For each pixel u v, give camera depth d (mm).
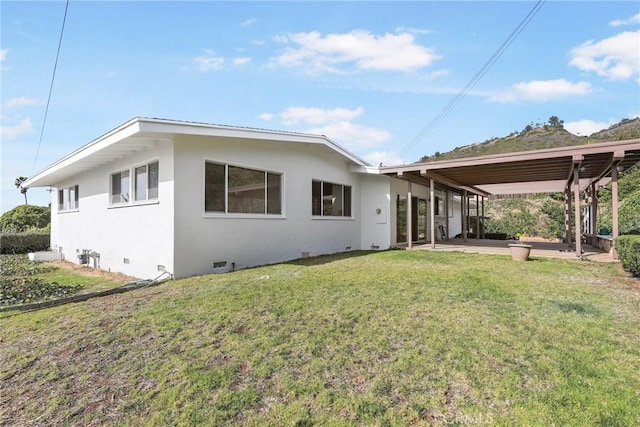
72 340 3629
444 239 16906
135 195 8078
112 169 8969
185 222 6910
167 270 6801
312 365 2900
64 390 2713
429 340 3318
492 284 5551
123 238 8391
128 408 2438
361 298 4758
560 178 13023
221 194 7676
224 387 2625
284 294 5012
